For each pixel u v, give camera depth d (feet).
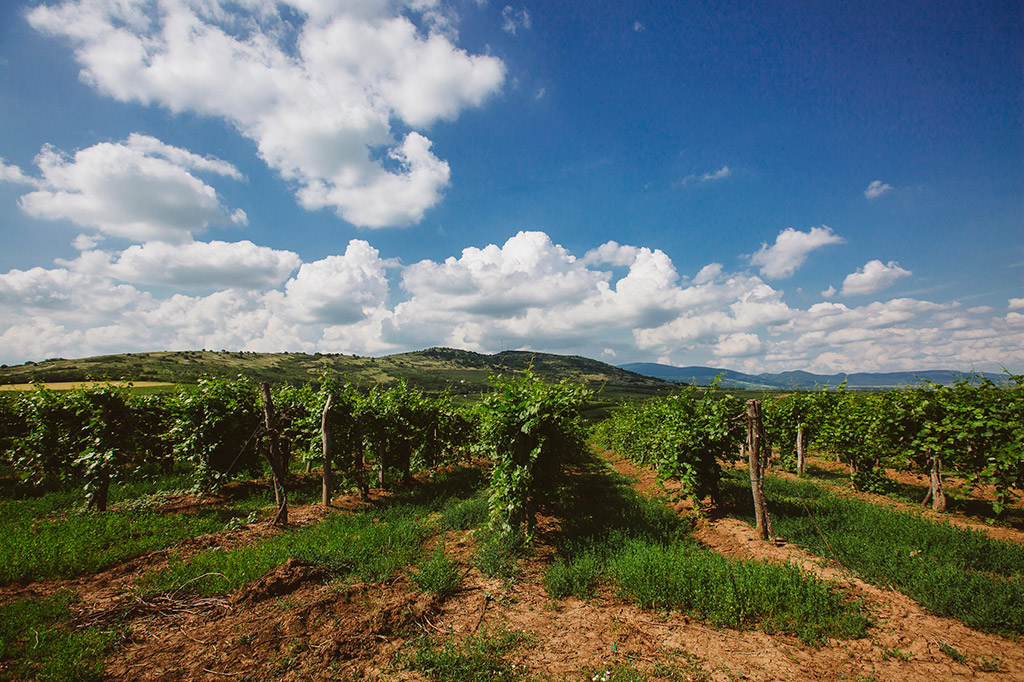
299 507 33.32
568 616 16.53
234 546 23.52
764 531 23.48
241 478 41.55
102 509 31.12
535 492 26.78
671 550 21.24
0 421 42.57
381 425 39.32
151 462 42.16
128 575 20.08
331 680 12.72
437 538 25.36
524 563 21.76
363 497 35.42
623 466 56.03
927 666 12.88
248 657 13.75
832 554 20.67
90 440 32.37
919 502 31.12
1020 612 14.70
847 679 12.46
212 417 35.50
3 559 19.33
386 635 14.97
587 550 22.62
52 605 16.57
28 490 35.96
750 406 24.53
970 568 18.42
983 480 26.76
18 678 12.52
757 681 12.45
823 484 36.88
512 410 26.20
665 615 16.14
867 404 36.86
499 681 12.41
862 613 15.70
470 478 45.21
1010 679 12.19
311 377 239.71
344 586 18.24
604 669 13.10
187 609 16.62
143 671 13.12
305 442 41.06
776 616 15.42
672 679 12.61
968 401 27.81
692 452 30.09
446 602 17.65
